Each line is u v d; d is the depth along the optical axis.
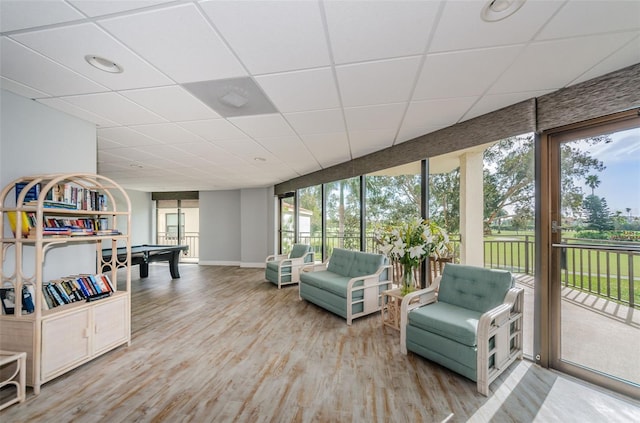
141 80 1.97
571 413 1.78
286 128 3.00
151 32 1.46
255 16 1.36
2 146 2.11
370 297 3.58
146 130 3.01
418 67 1.84
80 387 2.06
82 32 1.46
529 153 2.81
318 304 3.88
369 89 2.14
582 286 2.21
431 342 2.33
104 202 2.75
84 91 2.13
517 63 1.80
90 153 2.76
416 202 3.80
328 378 2.20
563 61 1.78
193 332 3.12
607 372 2.09
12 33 1.46
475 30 1.48
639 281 2.00
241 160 4.48
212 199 8.18
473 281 2.62
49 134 2.41
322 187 5.73
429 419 1.74
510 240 3.17
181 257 8.97
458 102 2.38
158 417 1.76
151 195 8.66
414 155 3.37
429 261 3.51
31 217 2.12
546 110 2.24
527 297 2.99
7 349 1.98
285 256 6.04
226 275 6.54
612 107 1.91
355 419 1.75
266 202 7.57
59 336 2.09
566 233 2.24
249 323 3.40
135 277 6.30
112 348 2.54
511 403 1.89
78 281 2.40
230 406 1.87
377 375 2.23
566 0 1.28
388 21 1.40
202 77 1.94
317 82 2.03
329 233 5.63
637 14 1.36
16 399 1.85
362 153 4.11
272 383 2.13
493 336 2.15
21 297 2.02
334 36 1.52
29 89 2.10
